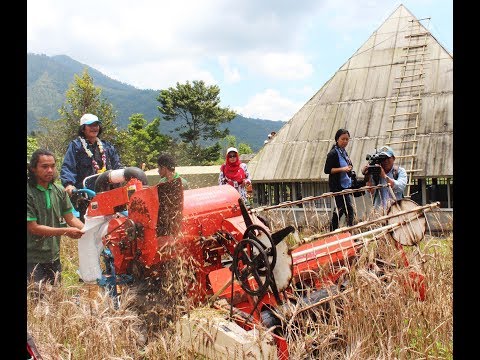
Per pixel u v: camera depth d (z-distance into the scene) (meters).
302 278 4.43
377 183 6.92
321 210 11.31
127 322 3.83
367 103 12.45
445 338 3.95
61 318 3.78
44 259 5.05
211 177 13.31
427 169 10.77
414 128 11.37
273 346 3.44
